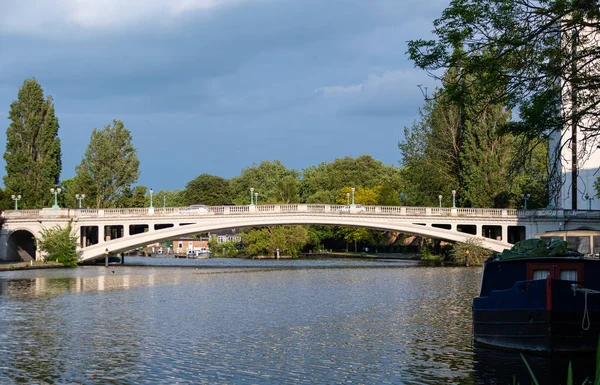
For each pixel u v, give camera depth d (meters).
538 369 19.72
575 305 21.12
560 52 19.12
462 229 86.69
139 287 48.00
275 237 104.81
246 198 135.12
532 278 22.94
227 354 22.45
